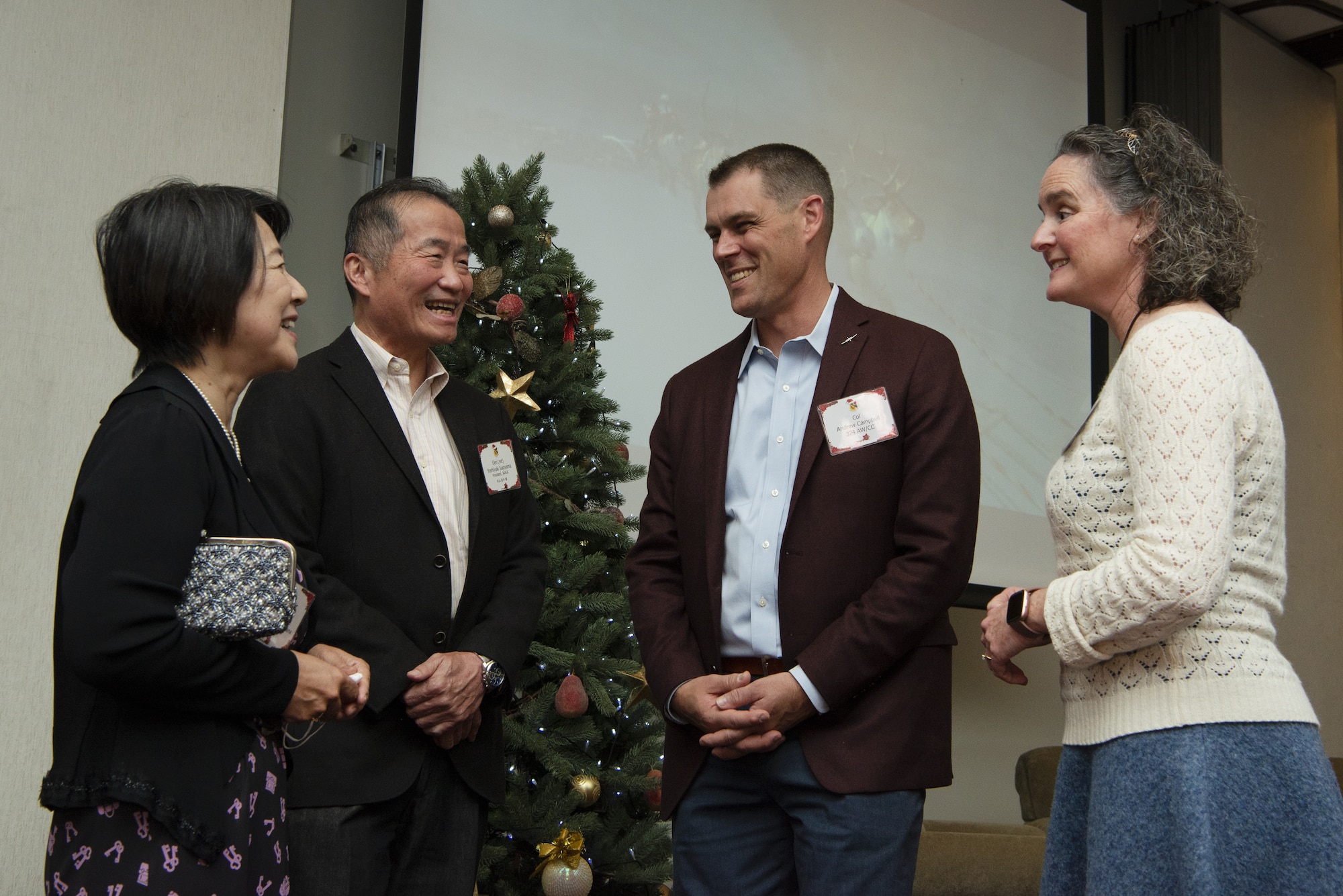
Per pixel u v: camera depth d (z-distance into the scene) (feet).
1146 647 4.54
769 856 6.48
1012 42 18.66
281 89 12.16
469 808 6.63
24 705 9.86
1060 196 5.24
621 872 9.21
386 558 6.64
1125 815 4.46
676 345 14.37
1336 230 23.40
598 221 13.91
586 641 9.36
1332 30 22.77
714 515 6.79
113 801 4.02
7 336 10.19
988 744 17.44
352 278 7.38
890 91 17.03
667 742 6.82
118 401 4.41
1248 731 4.34
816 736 6.11
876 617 6.03
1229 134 20.58
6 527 9.97
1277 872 4.22
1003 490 17.29
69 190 10.69
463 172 10.79
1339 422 22.93
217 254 4.59
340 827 6.01
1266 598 4.57
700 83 15.10
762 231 6.83
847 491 6.42
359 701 4.88
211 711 4.19
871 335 6.82
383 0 13.41
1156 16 22.04
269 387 6.80
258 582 4.25
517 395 9.45
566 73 13.85
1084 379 18.71
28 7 10.64
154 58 11.32
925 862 12.75
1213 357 4.50
